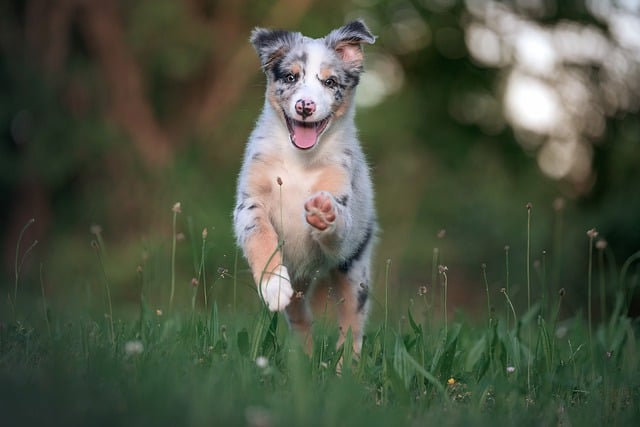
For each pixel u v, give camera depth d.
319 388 4.39
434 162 19.48
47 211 18.55
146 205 17.12
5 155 18.67
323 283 6.41
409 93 19.47
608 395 4.67
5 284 16.09
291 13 17.89
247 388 4.12
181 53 17.70
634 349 5.73
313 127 6.01
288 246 6.19
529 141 19.31
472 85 20.05
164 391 3.70
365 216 6.40
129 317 7.43
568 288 13.46
